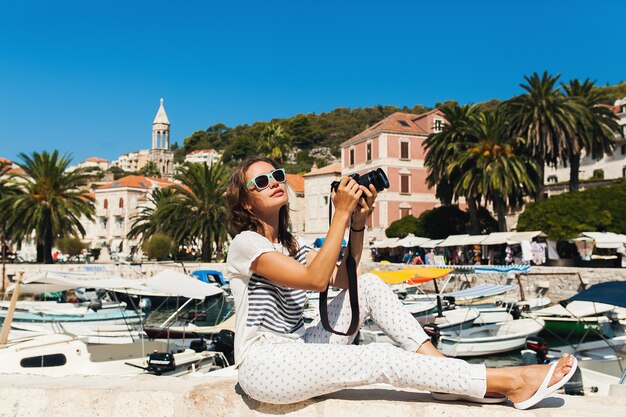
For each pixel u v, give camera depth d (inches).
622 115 2664.9
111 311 915.4
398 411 97.5
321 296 103.1
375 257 1980.8
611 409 96.0
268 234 116.5
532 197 1690.5
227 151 5684.1
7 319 508.4
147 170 6171.3
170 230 1792.6
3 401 129.0
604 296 448.5
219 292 673.6
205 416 112.0
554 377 92.4
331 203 106.2
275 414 104.2
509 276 1216.8
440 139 1759.4
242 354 103.0
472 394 94.3
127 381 134.0
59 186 1742.1
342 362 95.0
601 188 1370.6
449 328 759.7
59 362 468.1
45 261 1782.7
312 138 6072.8
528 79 1555.1
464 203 2428.6
